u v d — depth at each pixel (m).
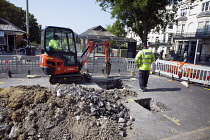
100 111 4.18
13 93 4.27
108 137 3.28
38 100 3.89
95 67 10.49
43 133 3.23
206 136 3.62
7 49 22.97
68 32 6.77
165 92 6.80
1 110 3.60
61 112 3.66
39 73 9.17
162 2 17.31
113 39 19.81
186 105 5.44
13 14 31.97
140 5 15.68
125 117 4.29
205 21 26.31
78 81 7.26
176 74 9.12
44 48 6.24
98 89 6.32
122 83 8.19
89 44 7.66
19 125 3.33
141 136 3.49
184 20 30.53
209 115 4.72
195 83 8.56
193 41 28.20
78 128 3.44
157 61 10.48
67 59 6.81
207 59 25.30
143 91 6.80
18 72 9.04
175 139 3.45
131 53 20.78
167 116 4.56
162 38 38.53
